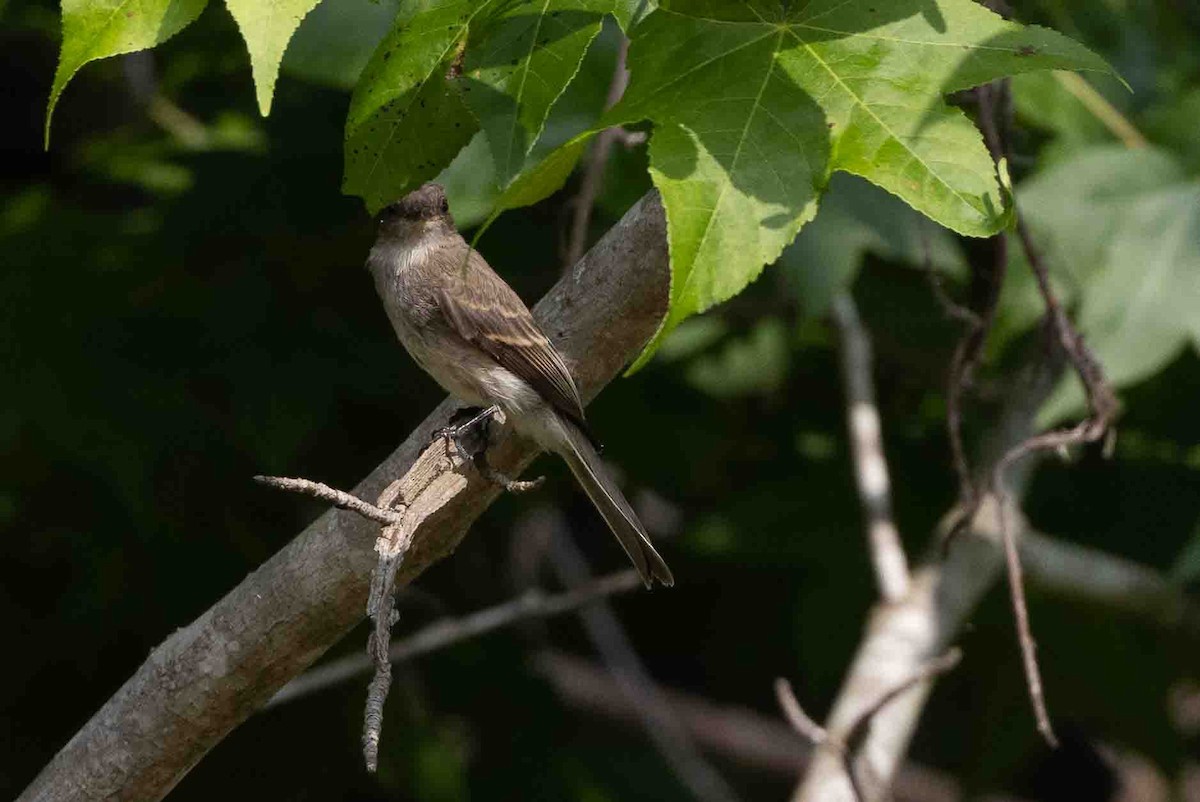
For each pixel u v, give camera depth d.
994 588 12.50
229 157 11.61
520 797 12.57
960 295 10.96
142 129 12.96
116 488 10.98
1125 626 12.79
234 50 12.33
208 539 11.80
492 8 5.34
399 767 12.16
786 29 5.08
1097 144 10.18
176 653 6.87
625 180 9.66
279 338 11.32
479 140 8.74
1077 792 17.69
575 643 16.25
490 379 7.47
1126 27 11.48
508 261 11.33
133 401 11.13
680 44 5.11
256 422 11.06
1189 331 9.45
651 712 15.20
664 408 12.89
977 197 4.82
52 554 12.21
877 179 4.84
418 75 5.38
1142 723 12.99
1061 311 8.46
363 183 5.59
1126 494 12.34
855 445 11.10
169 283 11.48
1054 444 8.37
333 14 9.41
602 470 7.36
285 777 12.15
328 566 6.57
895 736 9.81
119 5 5.04
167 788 7.10
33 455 11.52
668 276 6.29
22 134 13.86
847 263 10.09
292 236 11.24
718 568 14.40
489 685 12.76
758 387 12.95
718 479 13.12
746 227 4.71
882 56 5.02
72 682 12.09
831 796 9.46
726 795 15.46
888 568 10.52
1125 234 9.69
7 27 12.90
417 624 12.86
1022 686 12.99
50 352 11.12
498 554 13.48
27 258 11.46
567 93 9.15
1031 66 4.97
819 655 12.81
